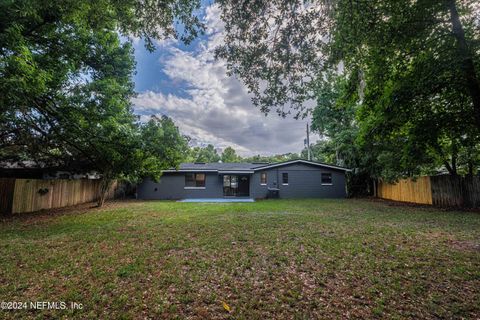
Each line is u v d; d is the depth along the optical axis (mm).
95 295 3084
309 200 16375
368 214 9531
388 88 5625
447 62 4488
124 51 11727
